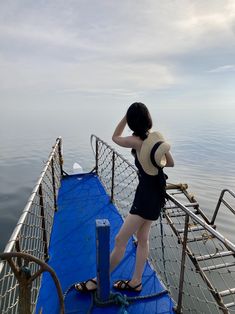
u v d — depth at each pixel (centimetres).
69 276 400
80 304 343
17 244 259
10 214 1748
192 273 786
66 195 701
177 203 302
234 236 1395
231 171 3772
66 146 8144
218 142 8706
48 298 356
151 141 288
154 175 302
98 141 838
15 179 3073
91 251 460
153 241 928
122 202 1423
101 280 330
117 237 327
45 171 453
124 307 331
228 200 2228
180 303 327
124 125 316
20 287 224
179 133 13662
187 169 3997
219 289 739
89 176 845
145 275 402
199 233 980
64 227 542
